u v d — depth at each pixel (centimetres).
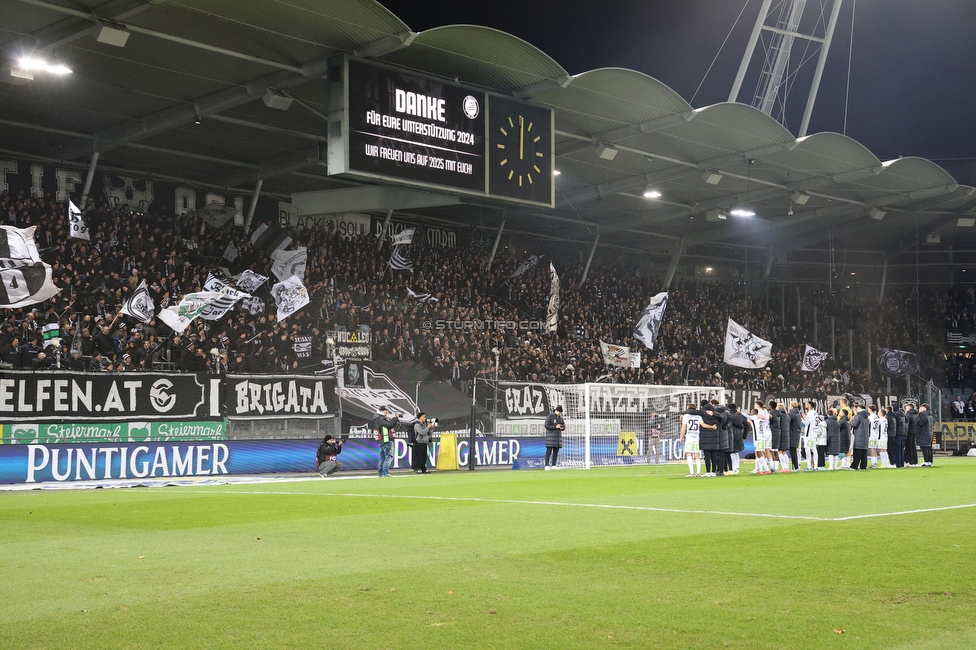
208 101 2802
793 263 5197
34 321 2598
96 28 2223
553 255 4488
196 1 2219
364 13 2388
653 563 890
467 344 3566
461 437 2934
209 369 2784
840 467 2845
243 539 1088
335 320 3250
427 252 3953
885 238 5103
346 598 730
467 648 585
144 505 1555
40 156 3139
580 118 3212
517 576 823
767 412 2572
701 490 1823
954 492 1752
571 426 3127
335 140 2598
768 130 3372
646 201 4153
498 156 2944
